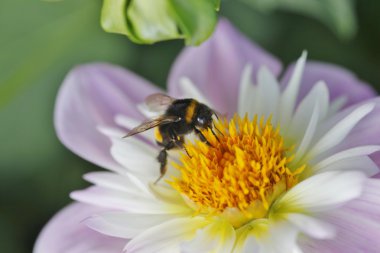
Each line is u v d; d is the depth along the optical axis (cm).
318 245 31
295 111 34
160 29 30
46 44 39
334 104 34
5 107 40
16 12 39
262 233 31
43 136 40
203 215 32
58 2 39
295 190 31
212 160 32
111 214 32
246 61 36
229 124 32
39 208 40
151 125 33
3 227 40
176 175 33
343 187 30
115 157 33
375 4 40
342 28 37
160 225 32
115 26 30
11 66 39
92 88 36
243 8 40
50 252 33
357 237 31
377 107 33
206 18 30
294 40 41
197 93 34
